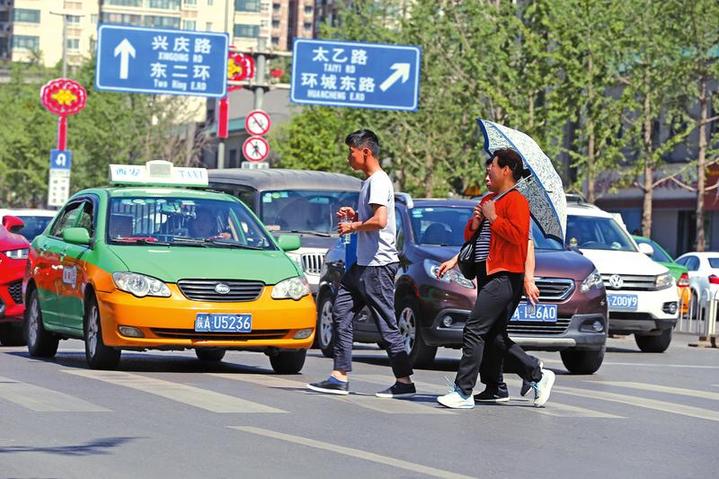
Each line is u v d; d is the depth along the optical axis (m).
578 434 25.56
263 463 20.67
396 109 96.12
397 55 96.19
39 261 39.19
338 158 132.00
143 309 33.38
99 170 190.00
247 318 33.69
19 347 44.38
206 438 22.97
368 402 29.36
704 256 86.75
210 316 33.44
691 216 135.38
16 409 25.80
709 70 102.75
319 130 166.88
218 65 95.50
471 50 103.50
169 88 95.31
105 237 35.84
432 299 38.62
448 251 39.53
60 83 131.38
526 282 29.52
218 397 28.73
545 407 29.67
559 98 98.69
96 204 37.22
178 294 33.56
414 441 23.77
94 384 30.66
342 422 25.86
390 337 30.67
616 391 34.25
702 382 38.41
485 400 30.41
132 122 188.75
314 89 95.69
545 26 100.44
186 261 34.19
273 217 55.44
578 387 35.09
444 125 116.19
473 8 105.12
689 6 100.88
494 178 28.78
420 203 41.81
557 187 33.12
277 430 24.34
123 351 42.59
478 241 29.09
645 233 109.38
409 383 30.75
